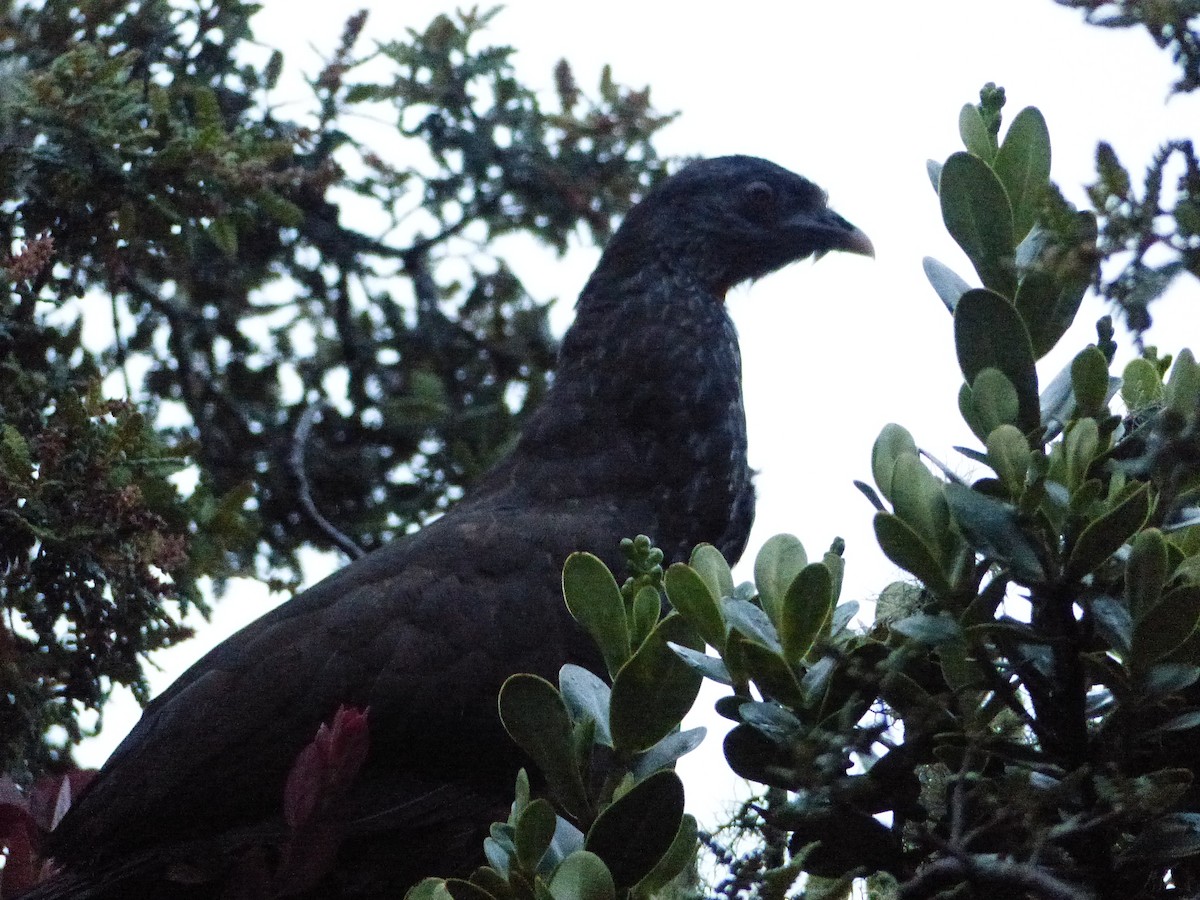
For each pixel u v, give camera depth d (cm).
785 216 1170
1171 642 536
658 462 1023
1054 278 583
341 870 850
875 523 563
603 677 892
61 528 938
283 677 846
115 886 834
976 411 581
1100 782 521
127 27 1187
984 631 551
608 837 554
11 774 933
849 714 536
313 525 1174
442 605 876
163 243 1103
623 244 1135
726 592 617
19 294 1053
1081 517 544
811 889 578
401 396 1307
